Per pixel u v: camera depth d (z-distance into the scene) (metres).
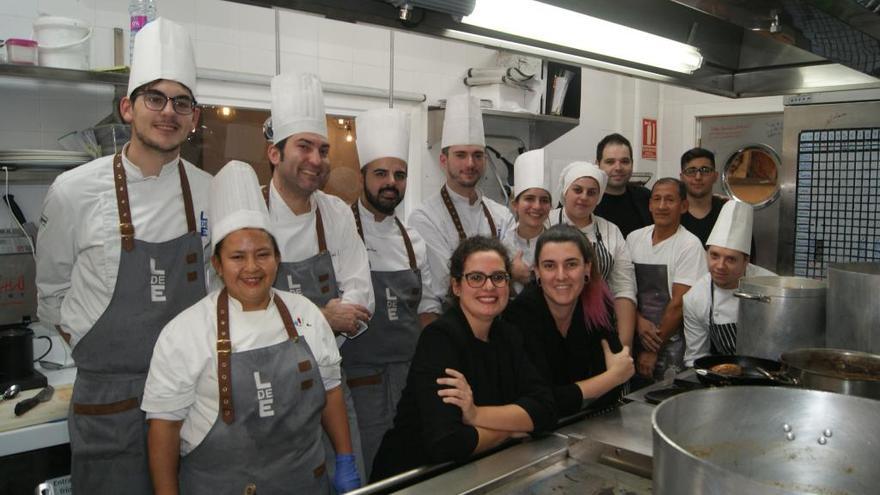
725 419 0.89
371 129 1.97
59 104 2.24
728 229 1.99
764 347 1.49
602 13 1.36
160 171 1.55
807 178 2.29
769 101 3.96
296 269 1.71
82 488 1.54
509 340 1.51
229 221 1.37
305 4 1.19
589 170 2.30
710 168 2.87
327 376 1.51
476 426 1.30
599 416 1.26
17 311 2.02
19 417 1.71
